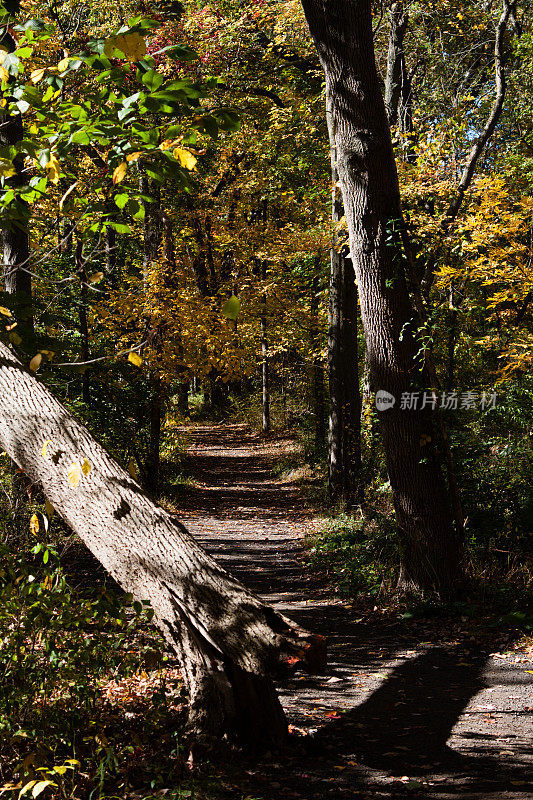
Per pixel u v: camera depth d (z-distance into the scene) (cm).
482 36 1387
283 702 521
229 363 1534
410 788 361
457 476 896
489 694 529
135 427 1401
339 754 414
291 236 1625
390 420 803
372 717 486
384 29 1410
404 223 792
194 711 390
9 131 557
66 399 1012
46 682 385
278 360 2886
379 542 991
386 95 1311
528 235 1024
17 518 641
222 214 2222
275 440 2917
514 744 432
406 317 797
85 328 1151
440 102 1315
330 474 1505
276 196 2158
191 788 348
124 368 1298
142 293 1478
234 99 1552
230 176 2211
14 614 379
